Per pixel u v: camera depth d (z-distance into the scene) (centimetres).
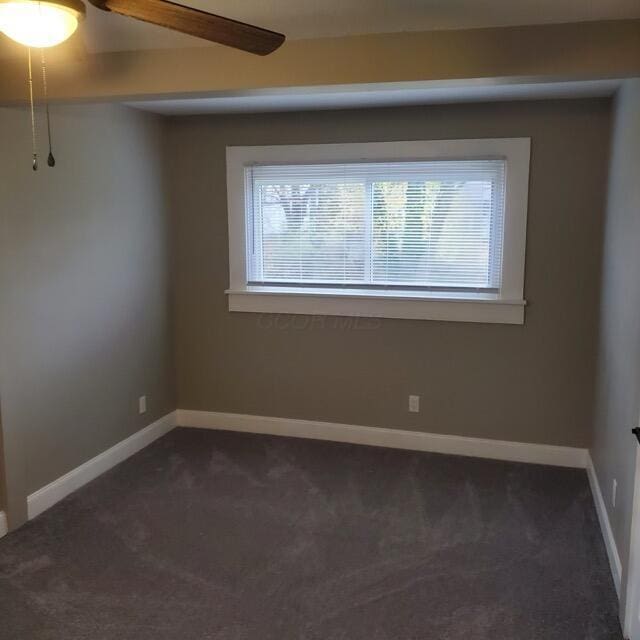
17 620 233
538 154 358
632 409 238
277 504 328
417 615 236
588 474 364
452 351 390
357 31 228
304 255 408
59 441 332
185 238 429
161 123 411
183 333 441
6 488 295
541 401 380
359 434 416
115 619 234
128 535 296
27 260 303
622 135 293
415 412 403
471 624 231
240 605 243
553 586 254
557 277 366
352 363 410
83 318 346
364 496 337
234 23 158
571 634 226
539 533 296
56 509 321
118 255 374
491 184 370
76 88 259
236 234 415
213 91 247
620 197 292
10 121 288
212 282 429
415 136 374
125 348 386
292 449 405
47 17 150
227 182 411
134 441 399
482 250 377
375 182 387
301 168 398
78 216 338
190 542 290
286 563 272
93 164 348
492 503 328
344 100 351
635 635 209
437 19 216
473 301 378
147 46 247
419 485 351
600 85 307
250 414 437
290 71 238
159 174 411
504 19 214
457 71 224
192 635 226
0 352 287
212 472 369
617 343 282
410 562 272
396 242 390
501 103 358
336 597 248
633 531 216
